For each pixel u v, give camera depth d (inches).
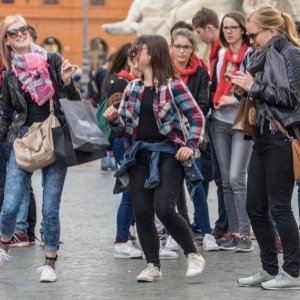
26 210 1101.1
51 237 894.4
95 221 1315.2
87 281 897.5
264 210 861.2
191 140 858.8
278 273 869.2
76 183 1859.0
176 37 1057.5
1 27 884.0
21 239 1103.0
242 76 837.2
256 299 813.2
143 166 870.4
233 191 1047.6
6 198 886.4
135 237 1151.6
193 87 1055.6
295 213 1371.8
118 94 1005.8
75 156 860.6
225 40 1069.8
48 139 866.8
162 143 863.1
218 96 1057.5
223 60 1065.5
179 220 867.4
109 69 1061.8
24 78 872.3
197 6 2039.9
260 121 838.5
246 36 1055.0
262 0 1951.3
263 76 829.8
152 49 861.2
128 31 2188.7
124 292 845.8
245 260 999.0
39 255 1040.2
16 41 881.5
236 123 855.1
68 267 971.3
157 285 874.8
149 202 875.4
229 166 1056.8
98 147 866.1
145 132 864.9
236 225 1068.5
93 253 1056.8
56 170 884.6
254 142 858.1
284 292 840.9
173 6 2100.1
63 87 882.1
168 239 1050.1
